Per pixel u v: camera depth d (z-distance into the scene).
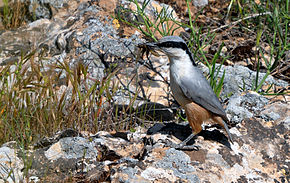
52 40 13.17
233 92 11.40
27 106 9.73
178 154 7.85
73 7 14.30
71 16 13.93
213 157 7.96
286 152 8.51
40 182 7.69
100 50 12.55
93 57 12.41
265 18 14.29
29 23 14.20
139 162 7.62
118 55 12.48
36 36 13.34
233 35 14.20
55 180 7.77
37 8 14.48
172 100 11.47
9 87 10.39
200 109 8.12
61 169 8.03
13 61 12.32
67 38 12.96
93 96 10.19
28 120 9.55
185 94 8.02
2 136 9.30
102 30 13.12
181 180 7.33
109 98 10.30
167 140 8.35
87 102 10.34
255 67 13.05
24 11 14.64
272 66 12.45
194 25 14.70
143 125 10.64
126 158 8.04
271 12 14.45
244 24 14.76
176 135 8.69
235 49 13.38
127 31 13.21
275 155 8.41
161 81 12.05
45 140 8.99
